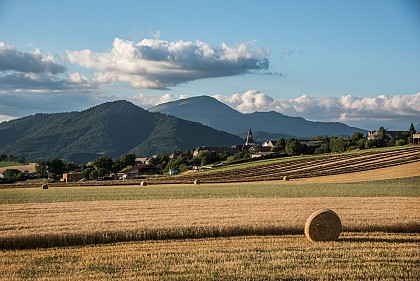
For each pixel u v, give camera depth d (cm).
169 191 5297
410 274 1606
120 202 3812
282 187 5716
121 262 1780
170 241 2188
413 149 10338
